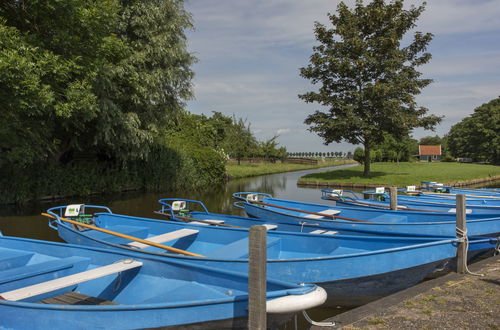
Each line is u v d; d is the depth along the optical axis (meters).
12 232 9.99
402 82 24.38
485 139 63.03
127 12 15.91
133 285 4.84
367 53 24.80
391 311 4.48
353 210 10.38
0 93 9.64
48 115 12.55
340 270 5.14
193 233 7.10
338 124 24.56
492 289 5.15
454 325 4.04
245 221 8.92
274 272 5.10
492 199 13.38
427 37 25.53
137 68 16.25
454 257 6.02
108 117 14.40
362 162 44.41
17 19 11.28
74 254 5.51
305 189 23.27
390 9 24.67
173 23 17.33
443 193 15.75
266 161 52.72
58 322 3.68
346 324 4.23
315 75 26.78
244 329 3.68
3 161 12.95
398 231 7.97
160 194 19.83
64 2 10.49
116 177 20.00
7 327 3.80
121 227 8.20
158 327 3.63
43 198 16.48
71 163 18.02
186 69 18.72
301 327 4.54
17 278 4.55
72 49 11.84
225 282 4.16
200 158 25.59
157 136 18.80
